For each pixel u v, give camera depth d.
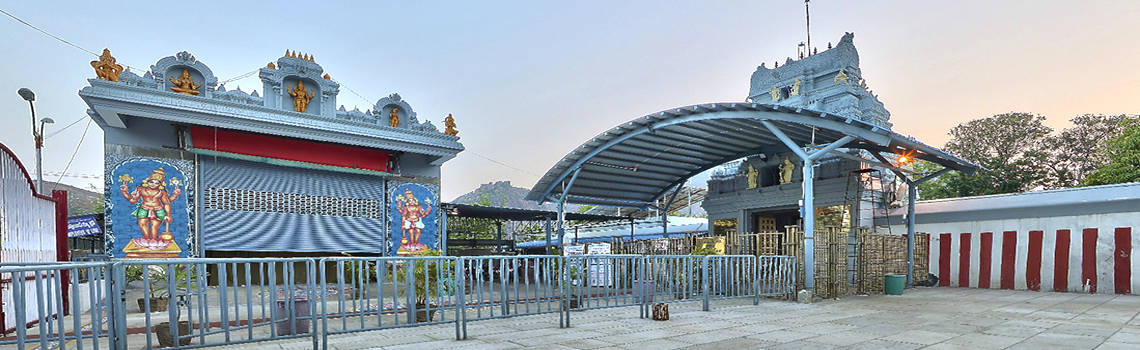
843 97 26.97
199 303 6.27
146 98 17.03
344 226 21.59
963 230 21.58
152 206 17.94
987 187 38.81
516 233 40.31
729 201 26.67
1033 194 20.05
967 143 41.56
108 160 17.55
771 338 8.33
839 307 13.18
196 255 18.44
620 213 42.12
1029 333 9.02
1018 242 20.08
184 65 18.12
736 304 13.41
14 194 10.16
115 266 5.70
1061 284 18.83
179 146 18.38
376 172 22.23
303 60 20.42
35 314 10.55
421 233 23.53
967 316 11.38
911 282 20.98
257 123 18.88
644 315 10.91
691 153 23.56
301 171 20.77
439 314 11.41
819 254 15.72
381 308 7.77
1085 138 38.66
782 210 24.78
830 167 22.64
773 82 31.09
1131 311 12.45
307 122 19.98
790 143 16.36
